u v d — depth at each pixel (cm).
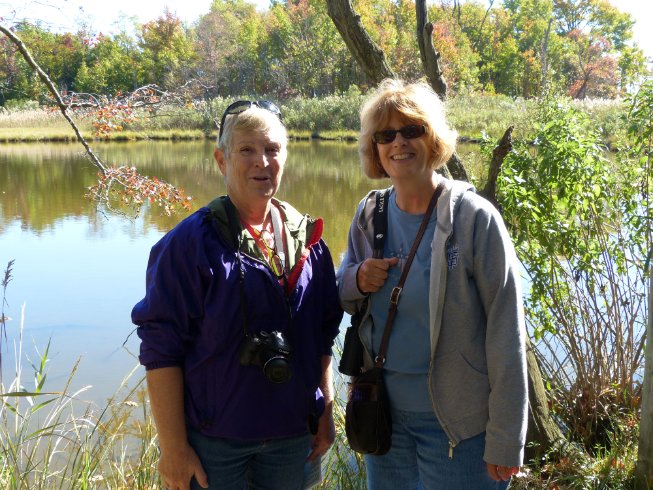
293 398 210
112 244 1016
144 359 200
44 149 2503
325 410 235
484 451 209
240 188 211
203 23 5162
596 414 387
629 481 321
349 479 311
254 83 4659
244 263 204
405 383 215
